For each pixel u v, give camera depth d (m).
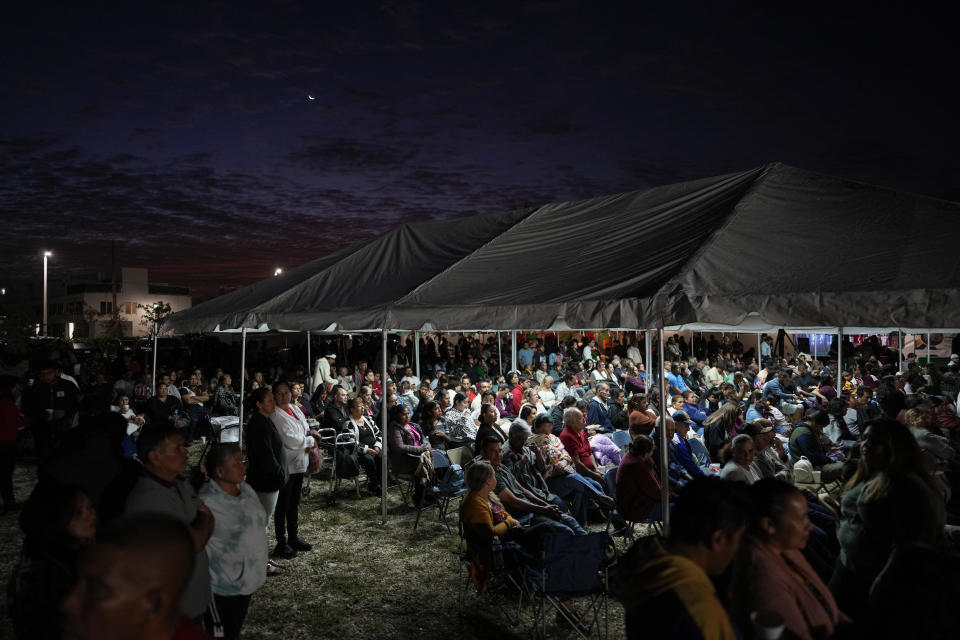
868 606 2.28
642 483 5.87
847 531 3.26
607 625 4.69
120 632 1.23
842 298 4.13
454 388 13.00
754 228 5.50
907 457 3.05
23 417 8.61
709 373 17.48
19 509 7.98
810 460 7.40
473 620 4.92
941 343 23.36
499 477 5.80
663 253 5.49
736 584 2.32
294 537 6.43
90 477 3.48
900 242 4.79
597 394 10.59
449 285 6.80
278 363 22.95
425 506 7.18
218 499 3.61
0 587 5.58
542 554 4.34
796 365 18.09
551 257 6.80
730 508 2.04
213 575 3.54
